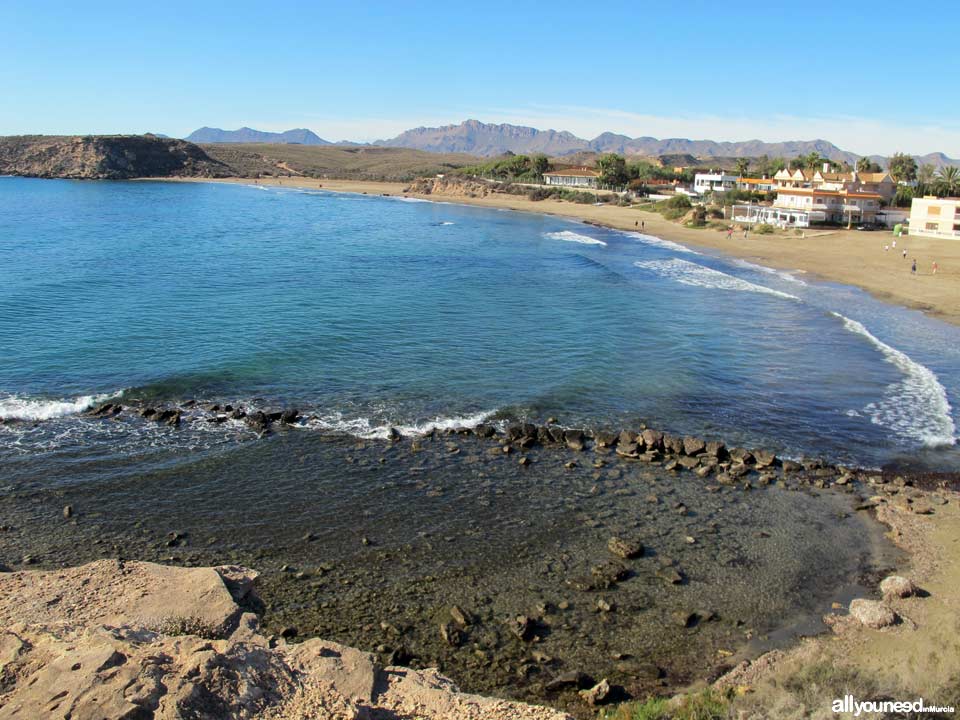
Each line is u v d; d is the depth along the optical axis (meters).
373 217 120.31
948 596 16.41
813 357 37.50
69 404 27.67
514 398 30.48
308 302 47.19
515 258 73.19
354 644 14.52
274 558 17.80
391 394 30.45
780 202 108.75
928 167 158.25
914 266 64.44
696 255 79.12
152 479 21.92
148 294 47.72
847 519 20.66
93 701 9.39
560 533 19.58
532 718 11.87
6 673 10.30
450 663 14.12
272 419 27.11
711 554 18.62
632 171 168.88
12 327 38.00
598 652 14.69
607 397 30.98
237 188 198.62
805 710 11.48
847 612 16.09
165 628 13.14
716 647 14.89
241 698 10.38
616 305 50.00
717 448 25.17
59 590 14.52
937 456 25.44
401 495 21.50
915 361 36.94
